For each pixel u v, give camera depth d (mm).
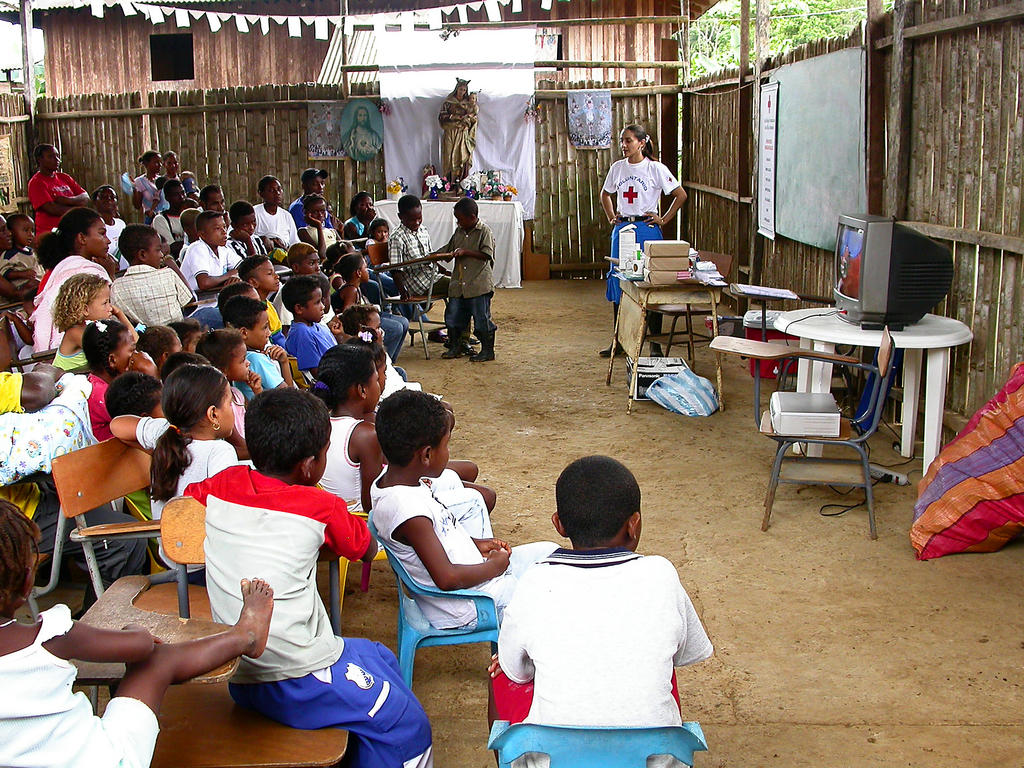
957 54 5461
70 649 1858
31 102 13367
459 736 3098
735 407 6805
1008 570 4141
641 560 2113
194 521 2521
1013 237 4926
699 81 11438
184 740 2273
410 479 2986
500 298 11562
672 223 12664
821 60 7219
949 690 3279
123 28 16234
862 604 3891
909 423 5512
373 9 14977
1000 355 5180
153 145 13188
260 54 16016
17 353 5172
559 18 14930
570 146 12703
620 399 7109
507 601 2971
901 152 6031
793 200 7980
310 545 2418
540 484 5379
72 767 1769
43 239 5332
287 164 12906
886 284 4961
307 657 2344
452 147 12344
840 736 3043
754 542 4516
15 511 1771
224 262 6605
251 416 2484
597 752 1917
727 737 3051
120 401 3277
